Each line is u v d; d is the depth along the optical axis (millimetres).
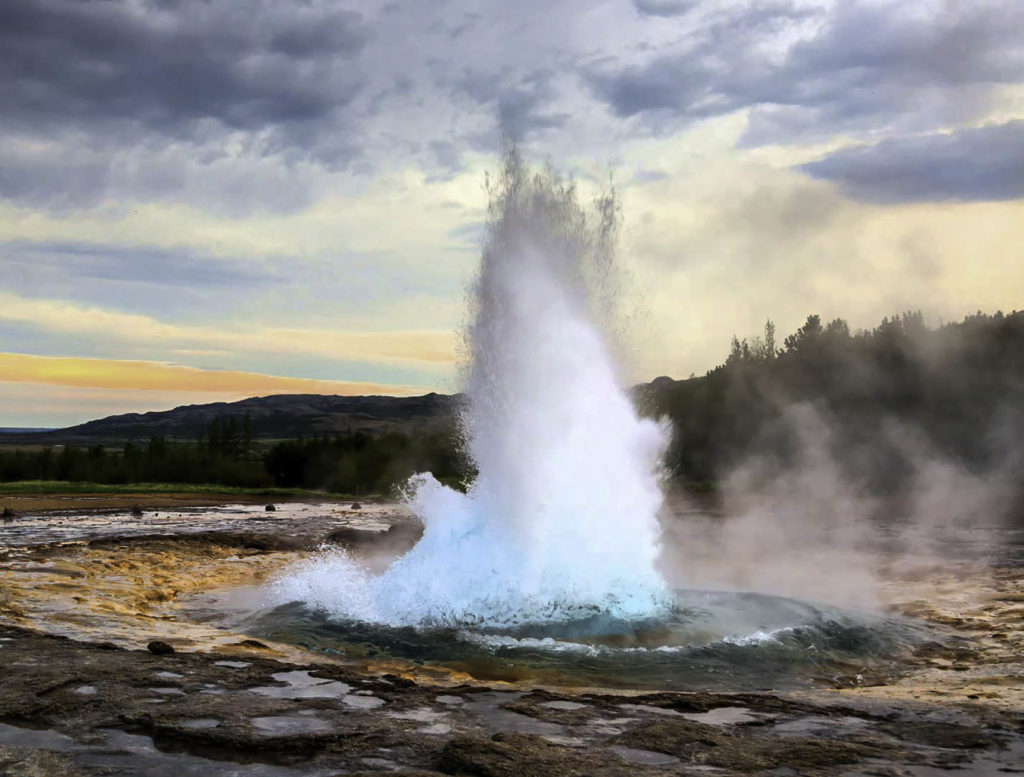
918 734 5207
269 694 5938
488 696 6105
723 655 8055
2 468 61094
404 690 6211
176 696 5785
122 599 11070
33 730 4992
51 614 9328
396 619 9266
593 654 8008
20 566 13703
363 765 4484
